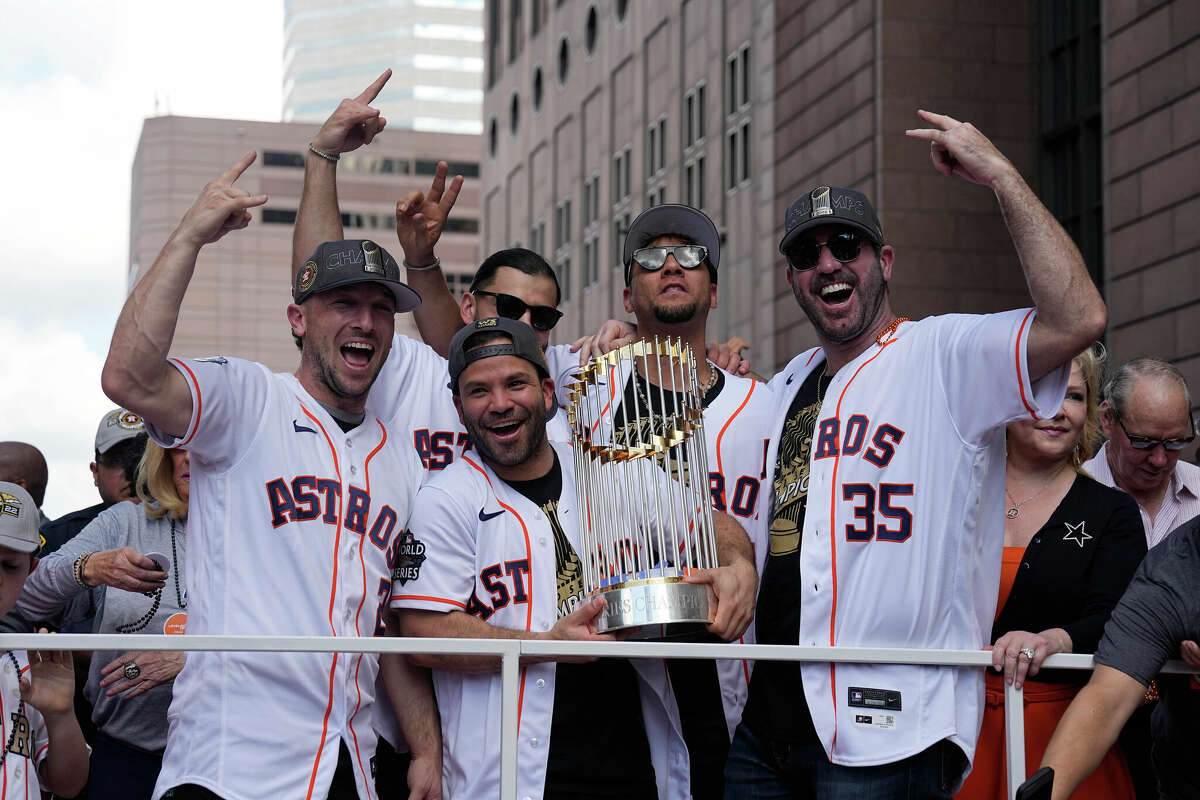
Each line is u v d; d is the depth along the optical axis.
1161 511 4.61
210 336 81.69
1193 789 3.47
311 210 4.40
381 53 148.88
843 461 3.43
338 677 3.41
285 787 3.29
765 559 3.73
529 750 3.50
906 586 3.31
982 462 3.33
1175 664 3.23
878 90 22.11
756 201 26.86
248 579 3.39
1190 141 15.16
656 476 3.50
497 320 3.68
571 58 39.41
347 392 3.60
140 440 4.81
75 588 3.90
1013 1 22.28
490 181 47.38
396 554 3.65
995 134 22.05
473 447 3.87
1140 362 4.45
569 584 3.67
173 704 3.42
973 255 21.95
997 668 3.20
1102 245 20.45
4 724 3.37
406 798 3.99
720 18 29.11
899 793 3.24
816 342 23.75
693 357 4.11
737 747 3.62
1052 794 3.06
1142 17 16.03
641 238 4.57
